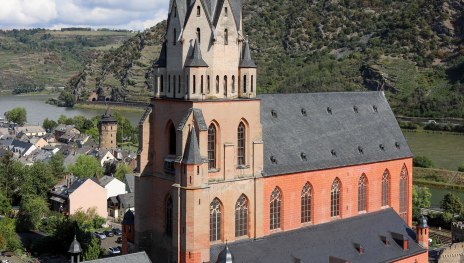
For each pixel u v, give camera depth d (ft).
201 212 261.03
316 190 312.71
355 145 337.31
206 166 261.85
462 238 487.61
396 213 352.08
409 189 367.45
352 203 332.19
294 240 296.51
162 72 282.36
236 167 277.23
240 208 282.15
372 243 318.65
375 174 343.46
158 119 286.05
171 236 281.74
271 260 278.87
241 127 279.49
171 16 273.33
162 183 285.64
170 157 281.13
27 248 504.43
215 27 265.95
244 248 279.28
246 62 276.41
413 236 338.13
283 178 297.12
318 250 296.71
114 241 536.83
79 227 503.61
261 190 286.25
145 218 293.43
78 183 632.38
